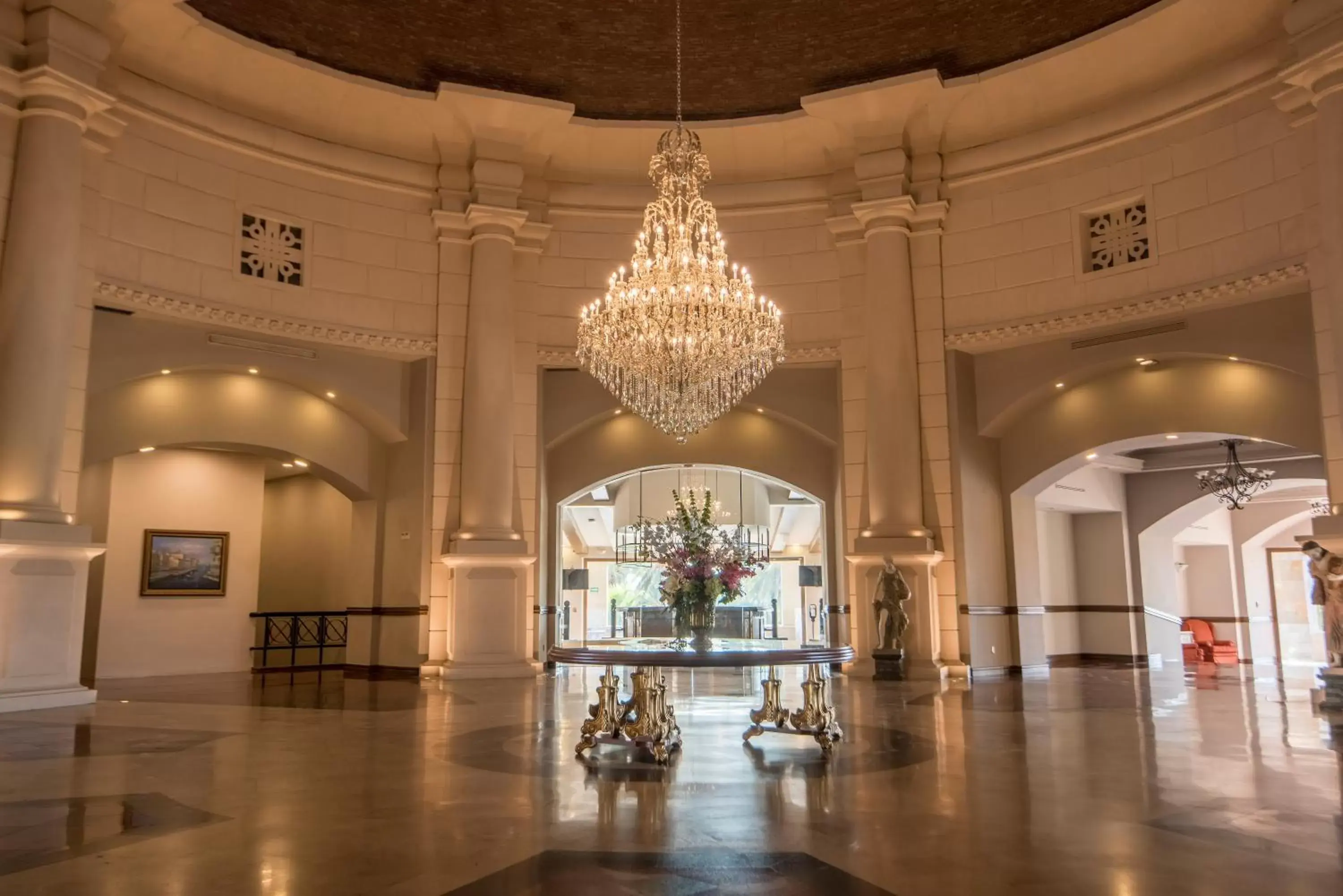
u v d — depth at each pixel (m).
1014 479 12.25
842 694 9.62
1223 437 11.14
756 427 13.02
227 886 3.38
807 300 12.55
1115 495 15.70
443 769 5.59
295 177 11.47
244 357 11.05
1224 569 17.67
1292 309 9.80
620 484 18.42
